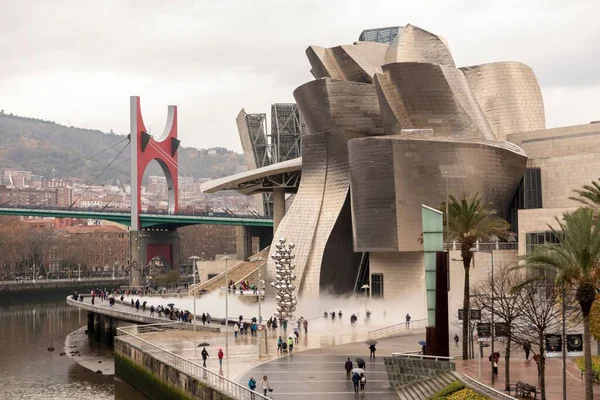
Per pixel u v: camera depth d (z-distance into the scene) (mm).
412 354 52469
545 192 98625
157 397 63688
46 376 77938
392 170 93125
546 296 51438
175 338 78812
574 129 98438
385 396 49219
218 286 139125
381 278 101438
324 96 107750
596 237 37750
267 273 114938
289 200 183000
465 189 93438
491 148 93938
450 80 99250
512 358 58000
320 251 109625
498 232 60281
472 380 44781
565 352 40938
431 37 106312
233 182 128625
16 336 108500
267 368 59594
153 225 189000
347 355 65438
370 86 108500
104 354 91688
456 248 87938
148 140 193625
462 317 61906
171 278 173000
